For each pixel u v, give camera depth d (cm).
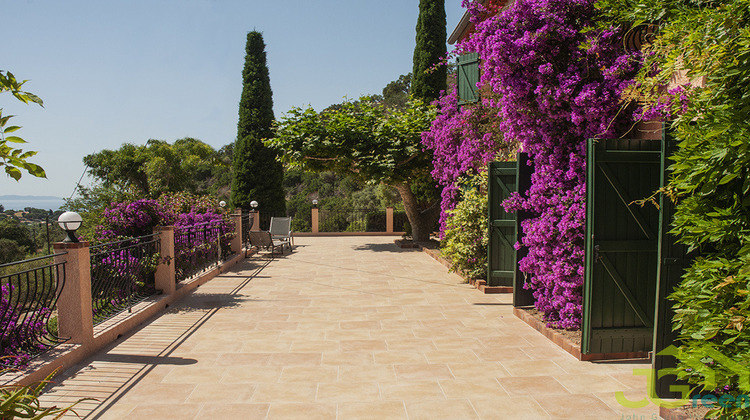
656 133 470
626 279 430
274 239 1263
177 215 833
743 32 236
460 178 926
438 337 505
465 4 602
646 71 365
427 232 1428
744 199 244
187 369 414
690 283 263
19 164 198
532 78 510
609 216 425
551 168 518
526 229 550
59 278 433
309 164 1346
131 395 359
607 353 433
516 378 391
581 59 470
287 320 577
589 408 335
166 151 1944
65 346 429
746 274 218
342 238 1681
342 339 500
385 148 1280
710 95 265
